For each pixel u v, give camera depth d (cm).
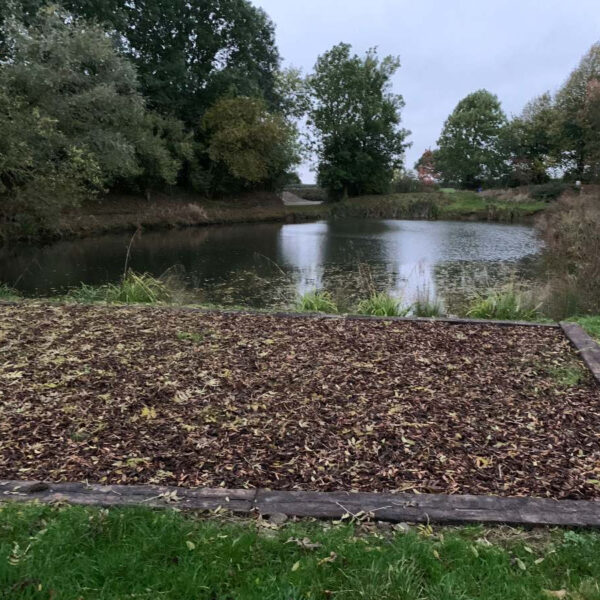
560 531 198
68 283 1080
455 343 438
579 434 282
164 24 2964
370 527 201
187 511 207
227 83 3106
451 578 169
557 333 476
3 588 161
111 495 215
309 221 2988
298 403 314
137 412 300
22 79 1395
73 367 365
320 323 495
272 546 184
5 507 203
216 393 327
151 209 2492
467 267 1278
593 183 2692
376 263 1363
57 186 1426
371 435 277
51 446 261
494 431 284
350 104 3638
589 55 3275
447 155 4744
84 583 166
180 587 165
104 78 1653
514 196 3253
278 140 3047
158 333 449
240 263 1372
